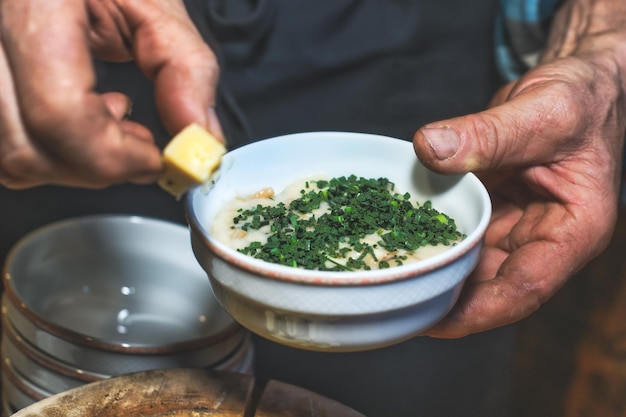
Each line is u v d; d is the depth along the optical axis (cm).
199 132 86
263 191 107
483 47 180
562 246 121
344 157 112
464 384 187
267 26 170
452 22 176
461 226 102
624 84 136
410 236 98
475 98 184
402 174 111
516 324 212
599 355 204
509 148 113
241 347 120
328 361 185
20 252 130
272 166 109
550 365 204
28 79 78
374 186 109
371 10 173
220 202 103
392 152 111
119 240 142
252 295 83
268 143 108
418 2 174
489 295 115
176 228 141
